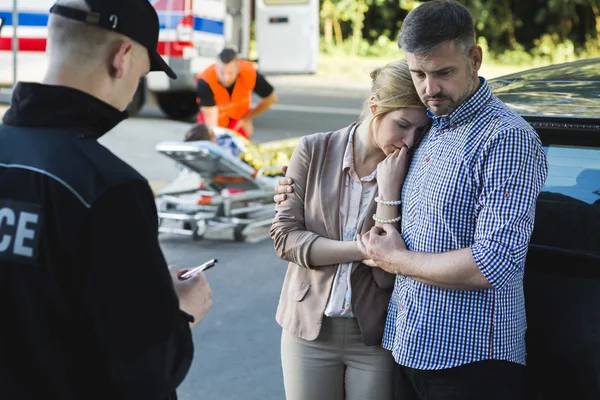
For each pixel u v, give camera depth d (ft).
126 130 36.60
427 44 6.97
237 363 14.60
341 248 8.25
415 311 7.53
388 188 7.92
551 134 8.69
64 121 5.73
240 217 23.84
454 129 7.38
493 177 7.02
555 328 8.04
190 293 6.76
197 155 20.79
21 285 5.48
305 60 50.49
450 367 7.35
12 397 5.54
